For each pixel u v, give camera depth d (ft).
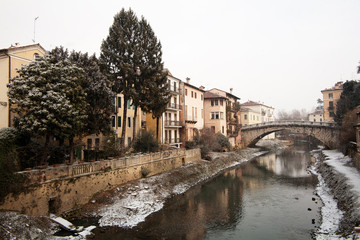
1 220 46.68
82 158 87.15
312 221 64.85
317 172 127.65
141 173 92.63
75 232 54.44
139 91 96.63
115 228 58.44
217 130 185.47
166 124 134.72
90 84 70.90
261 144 269.64
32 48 84.99
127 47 92.68
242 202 82.53
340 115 167.12
